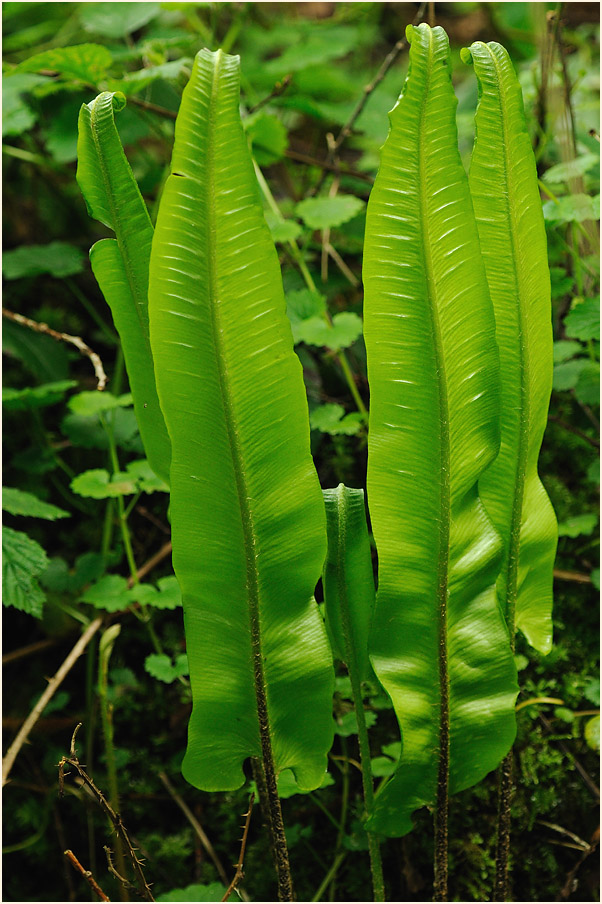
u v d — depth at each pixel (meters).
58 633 0.93
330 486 0.96
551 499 0.94
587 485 0.96
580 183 0.83
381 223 0.63
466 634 0.65
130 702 0.91
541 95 0.89
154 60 0.90
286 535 0.64
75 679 0.95
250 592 0.64
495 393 0.64
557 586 0.90
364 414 0.87
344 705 0.85
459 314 0.63
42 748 0.93
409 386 0.63
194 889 0.76
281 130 0.90
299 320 0.88
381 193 0.62
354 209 0.88
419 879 0.85
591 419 0.93
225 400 0.63
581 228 0.84
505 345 0.66
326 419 0.86
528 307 0.65
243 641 0.65
